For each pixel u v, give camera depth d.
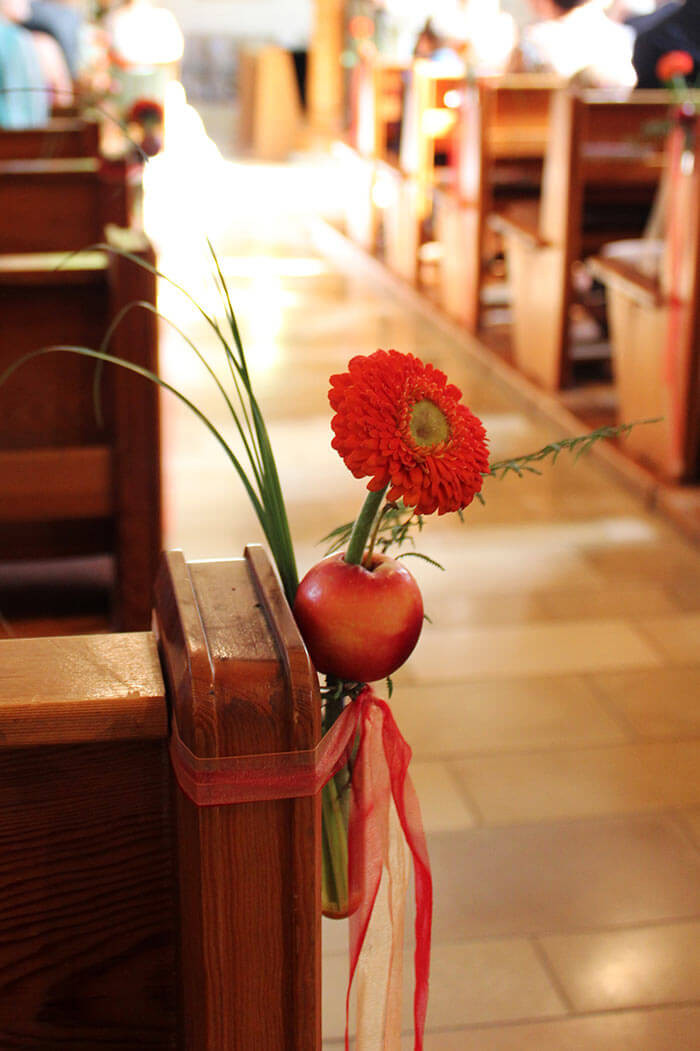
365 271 7.41
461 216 5.94
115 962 0.95
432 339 6.06
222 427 4.76
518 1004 1.90
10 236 3.04
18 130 3.70
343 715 0.96
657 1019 1.87
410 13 10.14
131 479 2.64
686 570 3.58
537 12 6.64
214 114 14.03
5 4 6.00
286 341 5.93
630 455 4.29
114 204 3.04
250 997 0.90
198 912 0.87
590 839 2.32
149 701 0.86
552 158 4.82
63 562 2.92
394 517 1.08
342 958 1.99
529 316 5.14
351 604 0.94
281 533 1.01
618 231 5.48
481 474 0.89
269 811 0.86
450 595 3.39
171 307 6.41
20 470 2.59
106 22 7.23
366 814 0.98
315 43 11.91
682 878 2.22
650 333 4.09
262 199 9.65
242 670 0.85
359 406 0.85
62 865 0.91
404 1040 1.80
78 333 2.59
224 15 14.55
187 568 0.99
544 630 3.19
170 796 0.91
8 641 0.93
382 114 7.42
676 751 2.63
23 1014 0.95
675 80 4.25
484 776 2.52
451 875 2.21
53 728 0.85
